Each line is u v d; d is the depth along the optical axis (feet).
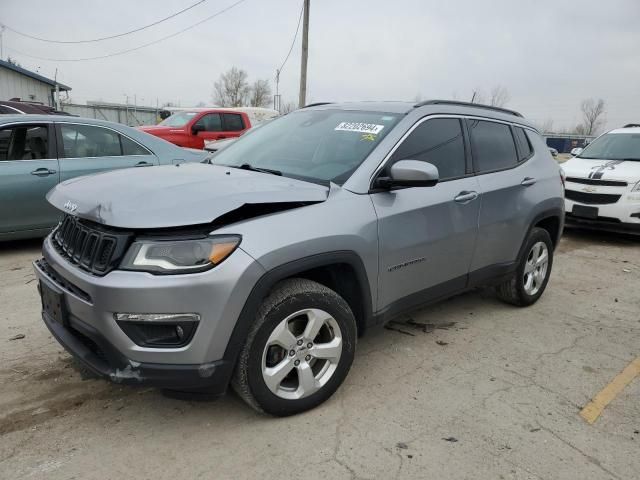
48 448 8.61
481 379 11.43
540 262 15.93
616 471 8.61
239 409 9.87
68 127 20.22
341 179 10.41
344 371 10.07
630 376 11.90
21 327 13.12
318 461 8.51
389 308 11.05
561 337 13.94
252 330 8.64
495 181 13.48
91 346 8.84
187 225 8.03
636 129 30.63
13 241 21.86
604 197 26.32
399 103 12.71
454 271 12.55
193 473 8.15
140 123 118.42
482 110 14.20
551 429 9.68
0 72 86.69
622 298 17.60
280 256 8.57
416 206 11.10
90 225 8.76
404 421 9.70
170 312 7.88
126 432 9.11
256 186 9.45
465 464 8.59
